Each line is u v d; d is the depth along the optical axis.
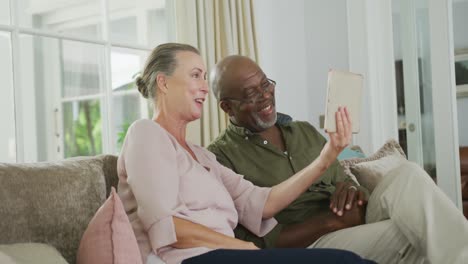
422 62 3.73
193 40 2.64
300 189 1.74
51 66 2.17
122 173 1.47
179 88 1.58
